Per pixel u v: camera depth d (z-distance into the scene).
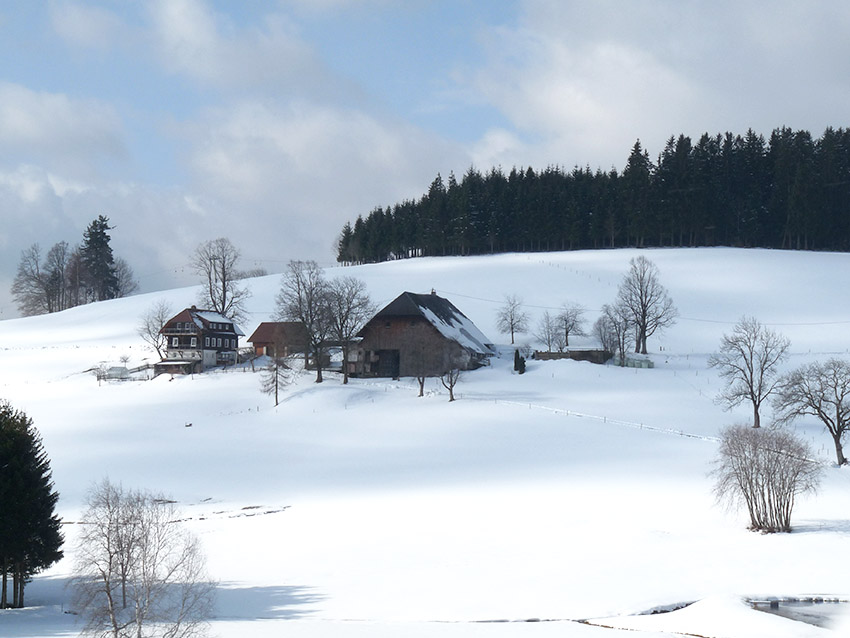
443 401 104.06
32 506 43.72
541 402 103.94
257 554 50.50
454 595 41.19
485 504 62.47
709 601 39.38
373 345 126.12
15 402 110.25
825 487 67.94
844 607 39.69
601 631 35.59
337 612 38.56
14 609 41.75
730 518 57.16
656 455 78.62
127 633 34.44
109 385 118.69
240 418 98.94
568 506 61.06
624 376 122.31
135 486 71.75
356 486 71.12
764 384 99.00
